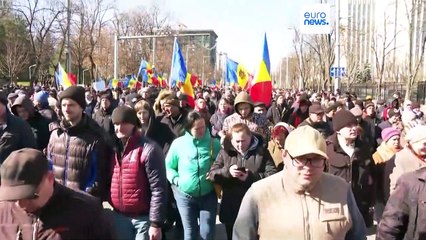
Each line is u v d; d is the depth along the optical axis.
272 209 3.07
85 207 2.58
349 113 5.71
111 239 2.70
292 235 3.01
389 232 3.62
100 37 41.62
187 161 5.51
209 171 5.37
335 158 5.79
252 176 5.17
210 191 5.56
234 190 5.23
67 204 2.55
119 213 4.61
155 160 4.51
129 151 4.53
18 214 2.53
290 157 3.01
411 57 26.27
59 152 4.51
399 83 34.84
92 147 4.47
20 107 6.85
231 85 23.22
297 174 2.98
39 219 2.50
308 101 10.27
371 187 5.88
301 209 3.03
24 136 5.26
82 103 4.52
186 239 5.61
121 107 4.55
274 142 6.14
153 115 6.98
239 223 3.15
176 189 5.63
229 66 19.72
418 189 3.51
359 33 35.94
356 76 40.78
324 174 3.19
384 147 6.16
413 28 26.59
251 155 5.24
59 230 2.50
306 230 3.00
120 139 4.60
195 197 5.55
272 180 3.17
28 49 42.62
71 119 4.49
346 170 5.74
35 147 5.39
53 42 35.50
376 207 6.17
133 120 4.51
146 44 48.31
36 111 7.14
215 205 5.61
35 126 7.04
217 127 9.43
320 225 3.00
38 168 2.39
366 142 5.93
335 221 3.01
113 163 4.59
